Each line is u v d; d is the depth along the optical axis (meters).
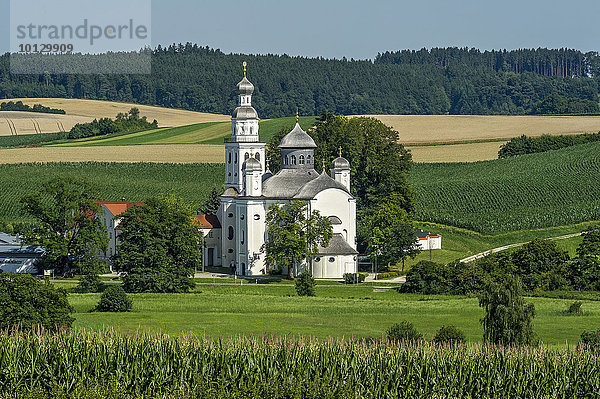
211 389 197.38
